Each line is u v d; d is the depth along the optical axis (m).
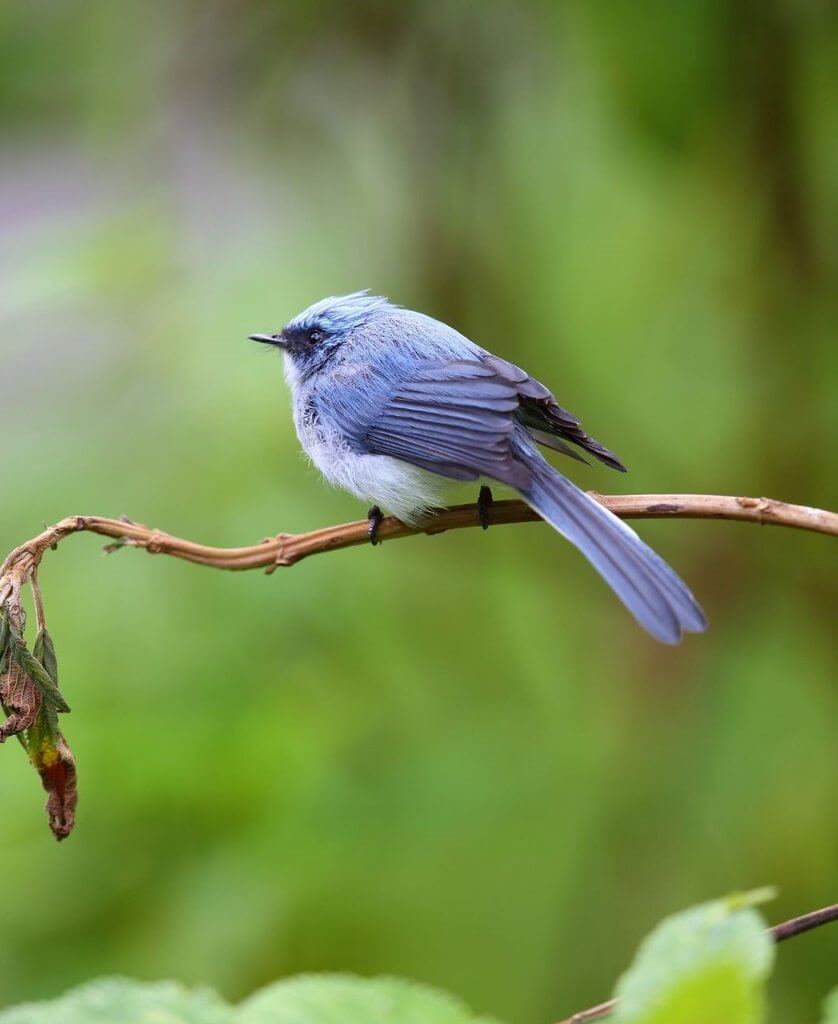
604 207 12.58
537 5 11.81
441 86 12.53
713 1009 3.03
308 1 12.59
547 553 12.48
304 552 6.62
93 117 13.16
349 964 9.62
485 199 12.52
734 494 12.09
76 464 11.90
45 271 12.47
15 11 12.56
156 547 6.30
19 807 9.72
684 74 10.43
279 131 13.17
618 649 12.11
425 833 10.44
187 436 12.05
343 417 8.61
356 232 12.93
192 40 12.88
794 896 10.97
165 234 12.83
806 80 11.27
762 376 12.02
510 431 7.79
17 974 9.15
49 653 5.49
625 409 12.41
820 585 11.87
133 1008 4.07
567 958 10.22
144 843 9.68
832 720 11.54
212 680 10.78
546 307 12.60
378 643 11.60
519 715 11.63
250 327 12.56
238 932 9.36
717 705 11.73
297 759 10.27
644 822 11.06
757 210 11.82
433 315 12.52
